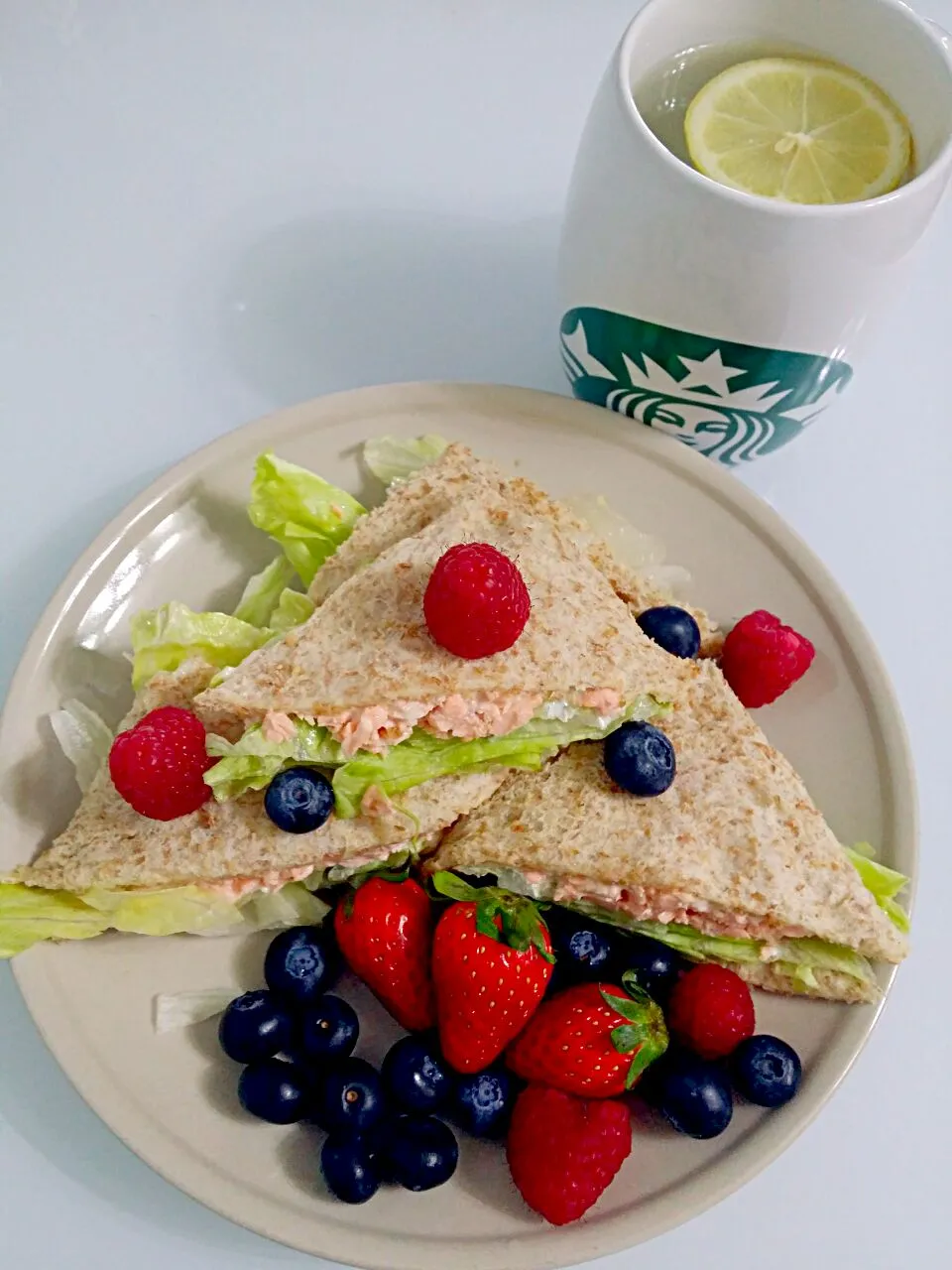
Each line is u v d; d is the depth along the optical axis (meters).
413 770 0.29
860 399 0.38
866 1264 0.29
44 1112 0.29
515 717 0.28
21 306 0.37
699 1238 0.29
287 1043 0.27
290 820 0.27
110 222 0.38
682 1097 0.26
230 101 0.40
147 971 0.28
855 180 0.26
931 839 0.33
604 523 0.33
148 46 0.41
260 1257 0.28
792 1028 0.29
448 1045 0.27
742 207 0.24
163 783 0.27
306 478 0.31
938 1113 0.31
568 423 0.33
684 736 0.30
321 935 0.28
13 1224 0.28
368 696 0.28
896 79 0.27
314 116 0.40
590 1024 0.27
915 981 0.32
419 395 0.33
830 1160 0.30
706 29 0.28
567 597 0.30
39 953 0.27
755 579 0.33
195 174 0.39
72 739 0.29
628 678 0.29
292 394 0.36
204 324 0.37
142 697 0.30
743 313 0.27
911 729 0.34
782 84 0.28
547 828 0.29
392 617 0.29
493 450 0.33
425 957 0.28
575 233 0.29
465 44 0.42
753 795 0.29
